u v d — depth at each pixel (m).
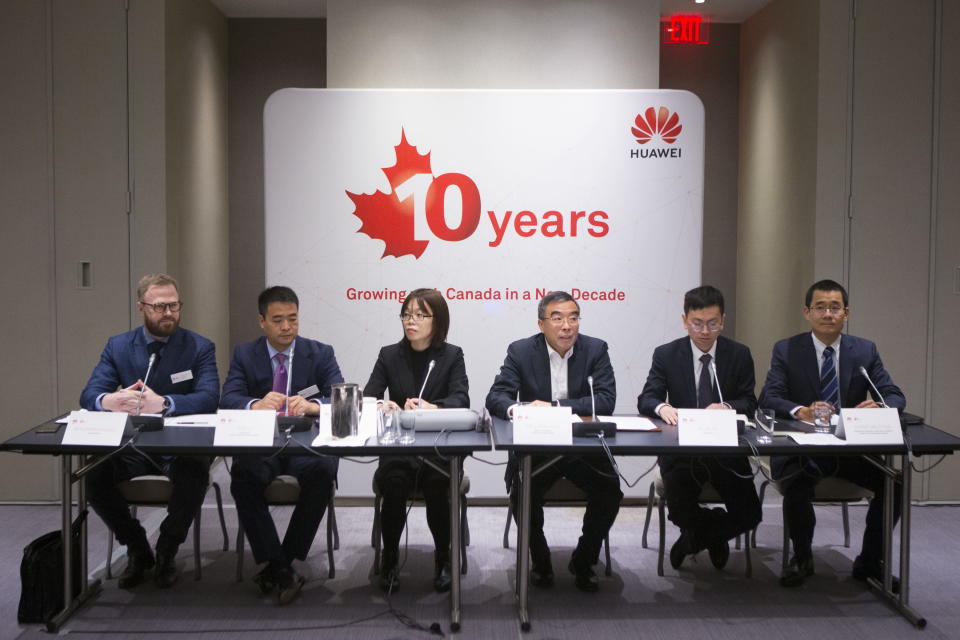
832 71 4.19
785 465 3.24
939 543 3.72
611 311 4.23
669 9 5.10
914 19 4.19
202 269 4.79
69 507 2.81
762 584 3.21
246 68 5.30
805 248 4.38
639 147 4.20
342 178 4.17
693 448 2.65
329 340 4.21
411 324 3.25
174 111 4.28
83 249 4.16
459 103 4.17
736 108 5.41
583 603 3.03
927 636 2.77
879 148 4.22
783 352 3.42
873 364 3.33
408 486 3.11
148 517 4.09
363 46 4.39
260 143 5.33
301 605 2.99
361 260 4.19
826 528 3.94
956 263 4.26
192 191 4.60
